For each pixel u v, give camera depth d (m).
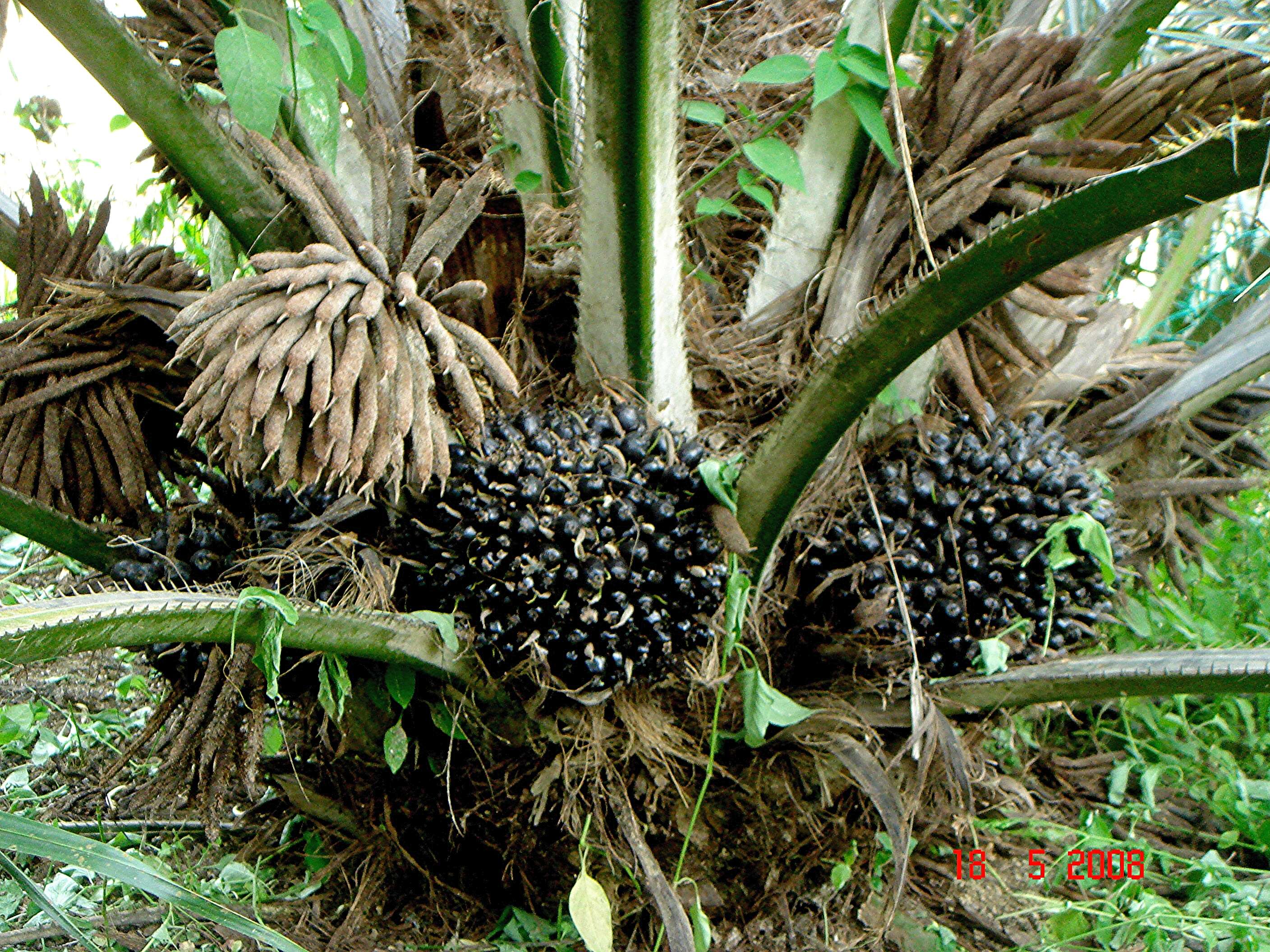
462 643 2.53
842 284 2.74
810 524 2.68
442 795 2.69
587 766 2.57
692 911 2.70
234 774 2.48
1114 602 2.84
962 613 2.61
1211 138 2.25
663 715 2.64
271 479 2.51
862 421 2.70
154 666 2.55
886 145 2.61
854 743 2.61
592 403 2.63
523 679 2.55
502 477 2.46
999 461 2.64
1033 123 2.70
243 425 2.32
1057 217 2.33
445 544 2.49
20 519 2.54
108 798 2.97
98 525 2.61
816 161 2.74
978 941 2.85
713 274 2.87
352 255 2.39
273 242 2.51
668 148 2.51
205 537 2.55
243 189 2.47
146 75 2.37
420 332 2.40
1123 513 2.92
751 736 2.59
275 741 2.81
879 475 2.68
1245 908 2.83
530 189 2.76
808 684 2.72
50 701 3.24
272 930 2.57
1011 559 2.62
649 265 2.56
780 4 2.95
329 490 2.51
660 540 2.49
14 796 2.96
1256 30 2.77
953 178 2.71
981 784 2.81
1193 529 2.95
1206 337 3.25
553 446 2.50
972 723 2.74
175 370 2.60
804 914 2.82
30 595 3.43
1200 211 3.18
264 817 2.87
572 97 2.75
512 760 2.62
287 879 2.84
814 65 2.71
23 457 2.56
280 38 2.57
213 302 2.32
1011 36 2.69
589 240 2.57
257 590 2.33
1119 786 3.10
